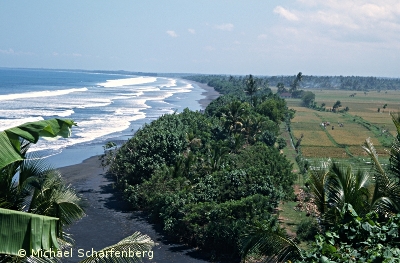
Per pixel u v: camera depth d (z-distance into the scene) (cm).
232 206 3766
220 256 3391
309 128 12662
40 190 1262
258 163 5444
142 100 16912
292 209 4678
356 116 16238
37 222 881
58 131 1095
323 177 1569
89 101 15162
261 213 3856
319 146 9669
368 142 1752
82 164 6081
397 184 1592
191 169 4912
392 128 13275
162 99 17938
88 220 4056
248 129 7812
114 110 12850
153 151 5072
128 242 1302
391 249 1120
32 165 1340
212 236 3462
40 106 12612
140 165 4888
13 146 958
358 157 8444
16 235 862
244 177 4400
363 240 1234
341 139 10762
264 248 1378
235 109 7706
